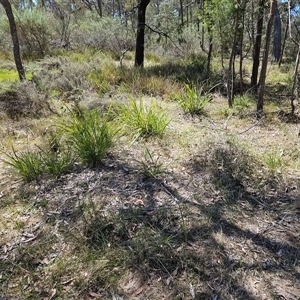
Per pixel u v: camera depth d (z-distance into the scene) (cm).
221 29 468
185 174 272
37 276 176
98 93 520
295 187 252
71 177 271
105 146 298
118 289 167
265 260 183
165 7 956
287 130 369
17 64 555
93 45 1068
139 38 764
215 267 178
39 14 920
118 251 190
